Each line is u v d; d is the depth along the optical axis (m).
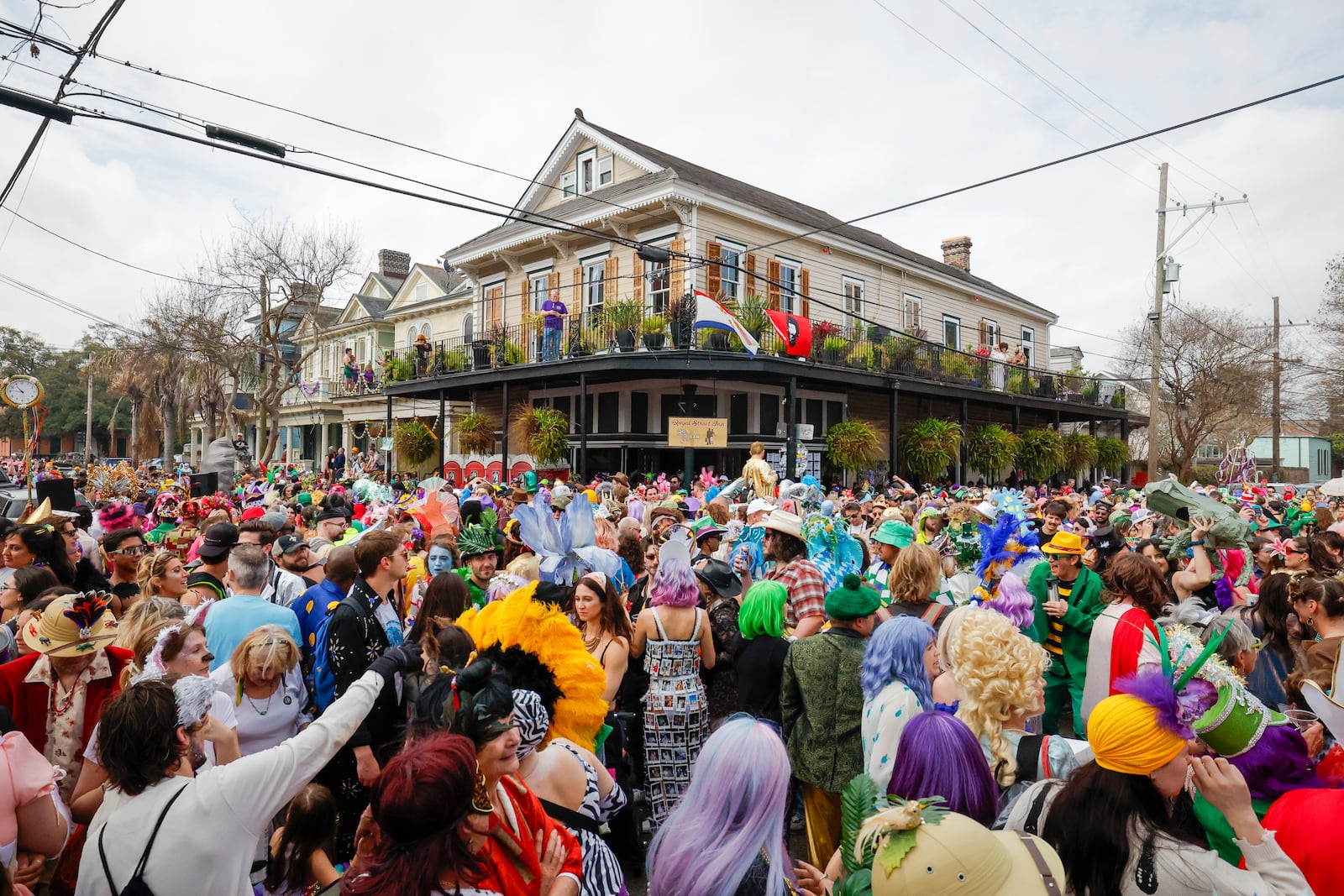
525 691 2.45
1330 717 2.56
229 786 2.22
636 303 17.33
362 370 31.58
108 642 3.29
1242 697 2.09
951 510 6.98
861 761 3.32
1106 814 1.98
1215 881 1.89
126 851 2.14
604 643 3.92
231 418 28.33
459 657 3.19
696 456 19.34
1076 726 4.60
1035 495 16.75
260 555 4.01
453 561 5.31
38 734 3.21
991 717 2.77
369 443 31.42
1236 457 26.62
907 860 1.70
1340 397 34.31
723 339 16.38
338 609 3.62
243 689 3.32
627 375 18.55
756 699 3.83
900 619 3.19
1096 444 26.98
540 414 18.44
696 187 18.11
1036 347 32.97
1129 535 9.23
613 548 5.94
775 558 5.02
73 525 6.01
